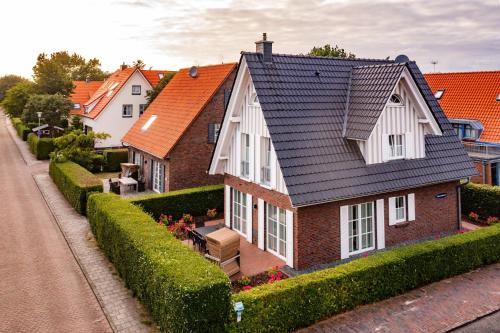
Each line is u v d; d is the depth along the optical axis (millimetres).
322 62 19891
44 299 13219
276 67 18219
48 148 41938
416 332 11219
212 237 15422
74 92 63344
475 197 22328
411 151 18688
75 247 17781
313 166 16047
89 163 35625
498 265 16047
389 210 17969
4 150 47812
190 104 28734
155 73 52094
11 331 11367
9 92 62906
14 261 16297
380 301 13078
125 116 47625
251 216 18781
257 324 10688
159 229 14172
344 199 16109
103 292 13641
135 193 28875
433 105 21766
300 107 17453
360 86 18859
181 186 26812
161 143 27797
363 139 16812
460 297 13289
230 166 20406
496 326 11664
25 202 25500
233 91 18750
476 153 30109
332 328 11484
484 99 33000
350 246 17062
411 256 13766
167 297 10258
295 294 11336
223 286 9992
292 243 15789
